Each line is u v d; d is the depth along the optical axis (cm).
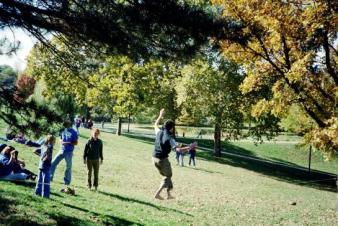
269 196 2561
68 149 1588
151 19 675
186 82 4353
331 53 1858
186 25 655
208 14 683
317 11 1552
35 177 1597
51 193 1406
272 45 1689
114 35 727
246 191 2627
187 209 1736
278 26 1562
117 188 1958
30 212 1072
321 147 1686
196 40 685
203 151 5275
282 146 6569
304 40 1684
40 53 905
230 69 4200
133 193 1881
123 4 689
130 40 734
